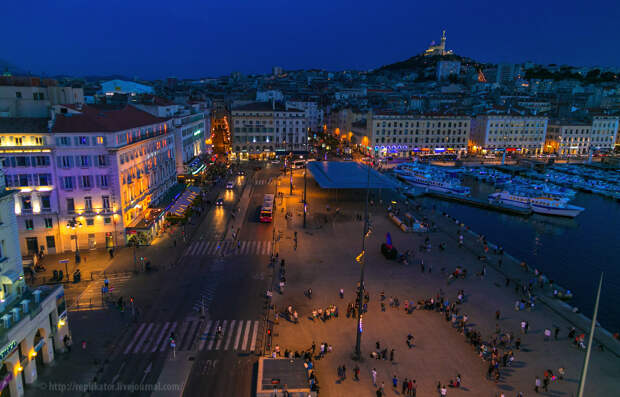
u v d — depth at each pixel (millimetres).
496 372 37500
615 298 60719
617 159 176000
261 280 57312
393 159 177000
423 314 49125
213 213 92000
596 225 99875
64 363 38125
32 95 66625
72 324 44812
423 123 182375
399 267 63500
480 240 77188
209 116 166625
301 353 40281
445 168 161625
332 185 103875
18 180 61812
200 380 36344
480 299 53469
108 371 37156
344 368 37531
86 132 62688
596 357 41531
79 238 66000
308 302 51188
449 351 41844
